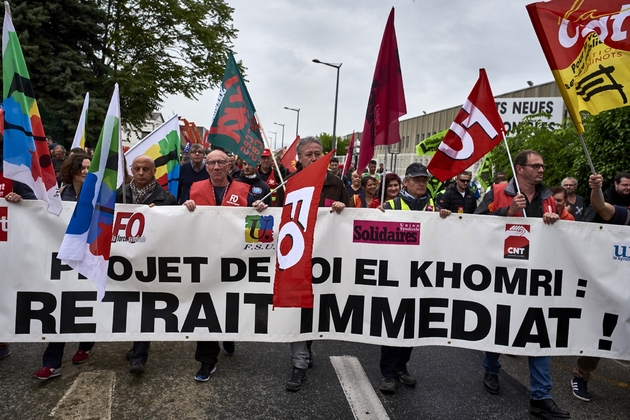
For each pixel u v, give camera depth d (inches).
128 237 159.2
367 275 160.1
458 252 159.0
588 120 337.1
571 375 181.0
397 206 176.4
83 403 142.8
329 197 190.1
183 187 294.2
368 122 179.0
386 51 173.6
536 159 157.5
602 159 319.6
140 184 173.0
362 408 146.5
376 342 159.0
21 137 154.1
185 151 513.3
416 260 159.2
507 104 770.8
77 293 157.9
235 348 192.5
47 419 133.6
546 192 165.5
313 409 144.7
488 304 157.9
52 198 156.4
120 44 932.6
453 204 339.3
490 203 171.3
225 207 161.6
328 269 160.2
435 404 151.3
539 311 156.1
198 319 161.2
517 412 148.2
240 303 161.8
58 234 157.8
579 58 150.1
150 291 160.4
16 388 150.8
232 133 187.9
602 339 155.7
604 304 155.8
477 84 166.1
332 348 200.1
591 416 147.5
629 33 149.3
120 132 143.1
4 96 153.3
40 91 719.1
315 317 160.2
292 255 136.3
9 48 153.7
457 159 170.2
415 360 189.6
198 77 1047.6
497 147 465.4
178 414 139.0
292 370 162.9
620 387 169.9
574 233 156.0
